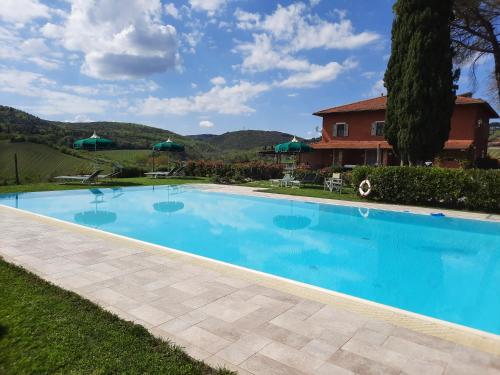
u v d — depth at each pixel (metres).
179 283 5.15
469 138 23.33
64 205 14.09
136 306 4.35
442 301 5.80
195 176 27.33
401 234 10.24
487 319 5.15
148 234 10.01
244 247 8.84
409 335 3.78
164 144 26.78
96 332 3.59
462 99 23.97
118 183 20.95
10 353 3.18
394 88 16.83
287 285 5.15
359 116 27.81
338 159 28.64
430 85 15.53
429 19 15.45
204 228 10.84
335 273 7.06
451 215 11.88
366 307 4.47
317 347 3.49
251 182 23.33
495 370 3.17
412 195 13.83
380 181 14.45
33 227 8.77
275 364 3.18
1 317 3.84
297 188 19.28
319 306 4.46
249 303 4.50
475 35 22.08
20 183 20.05
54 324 3.71
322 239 9.71
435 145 15.92
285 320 4.05
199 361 3.17
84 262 6.05
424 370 3.15
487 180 12.34
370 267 7.46
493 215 12.02
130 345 3.37
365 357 3.33
